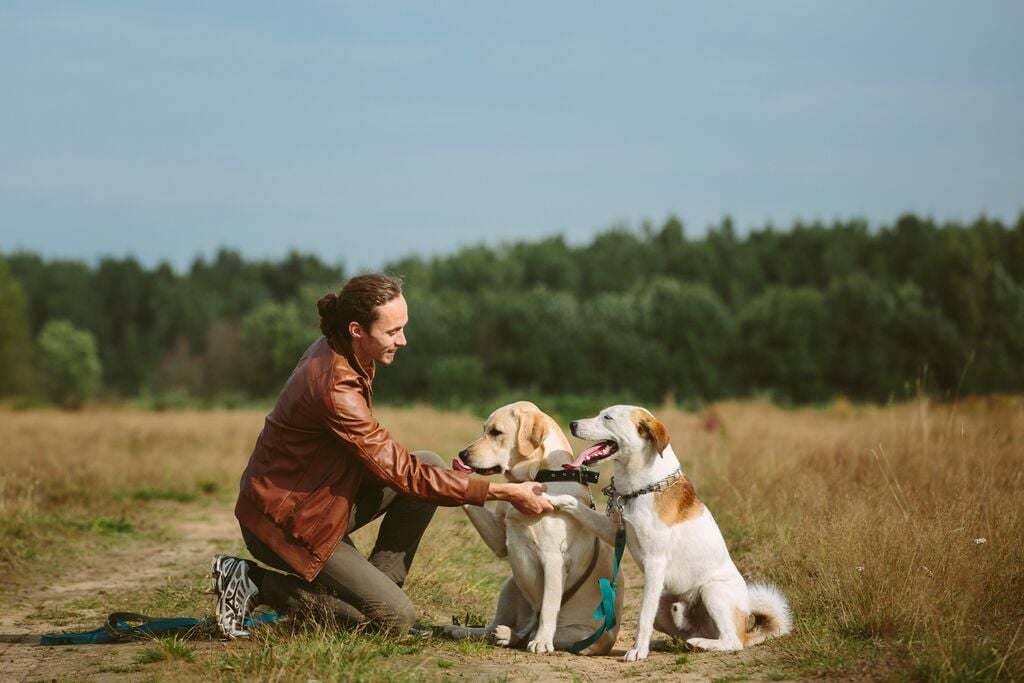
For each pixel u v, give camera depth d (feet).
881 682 13.12
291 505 15.60
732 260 244.01
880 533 18.33
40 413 96.27
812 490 24.79
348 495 15.81
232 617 15.97
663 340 181.47
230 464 47.37
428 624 18.51
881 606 15.81
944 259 175.52
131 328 250.37
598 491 35.60
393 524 17.49
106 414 94.02
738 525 25.43
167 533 30.99
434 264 230.89
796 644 15.21
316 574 15.62
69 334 214.90
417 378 176.65
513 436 17.01
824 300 173.99
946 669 13.00
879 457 27.17
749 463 31.89
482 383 172.76
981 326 165.68
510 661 15.39
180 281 280.31
